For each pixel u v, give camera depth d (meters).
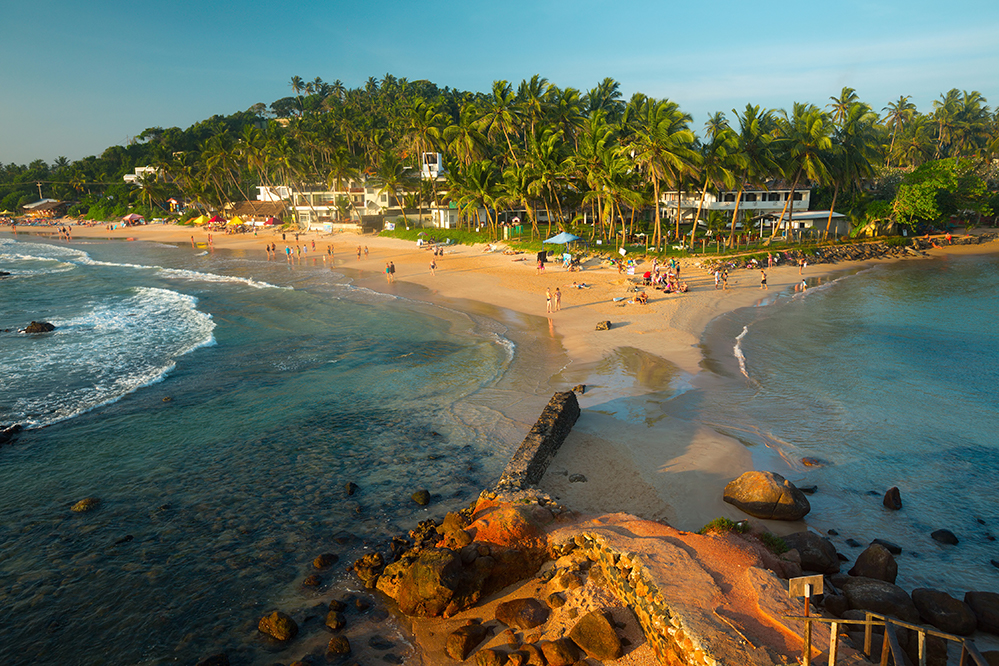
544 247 61.28
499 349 29.58
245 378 25.75
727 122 73.12
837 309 38.03
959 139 115.31
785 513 13.62
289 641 10.45
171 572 12.59
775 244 60.81
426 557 11.28
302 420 21.00
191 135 157.00
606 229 68.94
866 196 71.69
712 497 14.70
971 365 25.75
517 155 83.38
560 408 18.38
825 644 8.27
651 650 9.15
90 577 12.45
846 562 12.04
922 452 17.36
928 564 12.09
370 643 10.34
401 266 61.28
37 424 20.72
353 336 33.09
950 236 69.38
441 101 124.25
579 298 41.56
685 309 36.97
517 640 9.98
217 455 18.31
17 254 84.25
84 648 10.45
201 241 99.62
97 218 147.88
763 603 9.02
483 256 63.78
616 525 12.30
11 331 34.81
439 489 15.92
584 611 10.16
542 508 13.12
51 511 15.16
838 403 21.22
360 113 134.62
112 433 19.98
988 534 13.21
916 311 37.31
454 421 20.50
